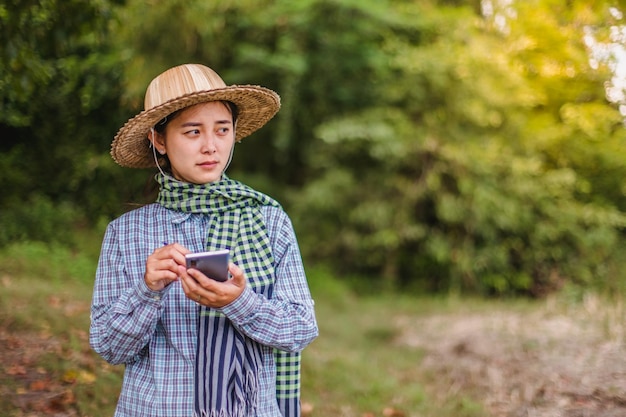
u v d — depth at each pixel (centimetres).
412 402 486
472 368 592
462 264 1148
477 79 1121
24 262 775
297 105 1177
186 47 998
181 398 190
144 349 196
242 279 183
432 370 599
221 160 204
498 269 1166
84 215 993
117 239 201
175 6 952
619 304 786
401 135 1148
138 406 192
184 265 181
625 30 803
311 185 1207
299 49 1138
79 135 979
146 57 949
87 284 764
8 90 526
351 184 1209
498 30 1159
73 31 473
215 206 201
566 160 1122
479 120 1130
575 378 517
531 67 1128
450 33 1155
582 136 1106
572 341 638
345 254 1267
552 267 1115
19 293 620
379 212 1187
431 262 1232
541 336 675
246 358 194
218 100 205
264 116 232
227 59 1173
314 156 1223
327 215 1245
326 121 1212
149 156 227
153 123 202
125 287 196
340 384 520
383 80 1177
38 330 513
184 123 200
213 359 189
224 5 1078
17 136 989
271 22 1120
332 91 1184
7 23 429
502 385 525
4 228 898
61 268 790
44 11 454
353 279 1240
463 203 1159
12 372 424
